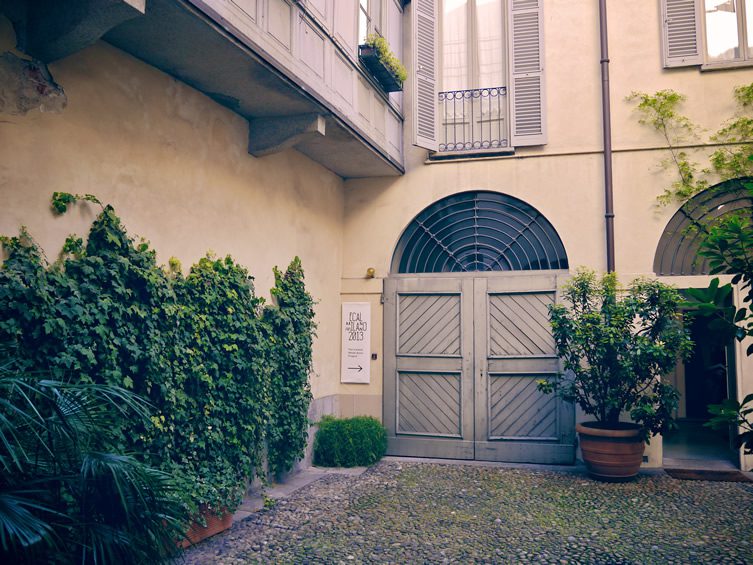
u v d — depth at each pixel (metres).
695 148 7.56
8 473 2.65
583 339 6.57
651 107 7.69
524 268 8.14
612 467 6.61
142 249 4.43
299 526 5.13
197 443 4.75
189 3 3.94
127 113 4.55
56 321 3.58
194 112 5.35
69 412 2.88
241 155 6.09
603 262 7.77
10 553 2.41
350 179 8.80
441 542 4.77
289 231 7.07
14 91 3.66
